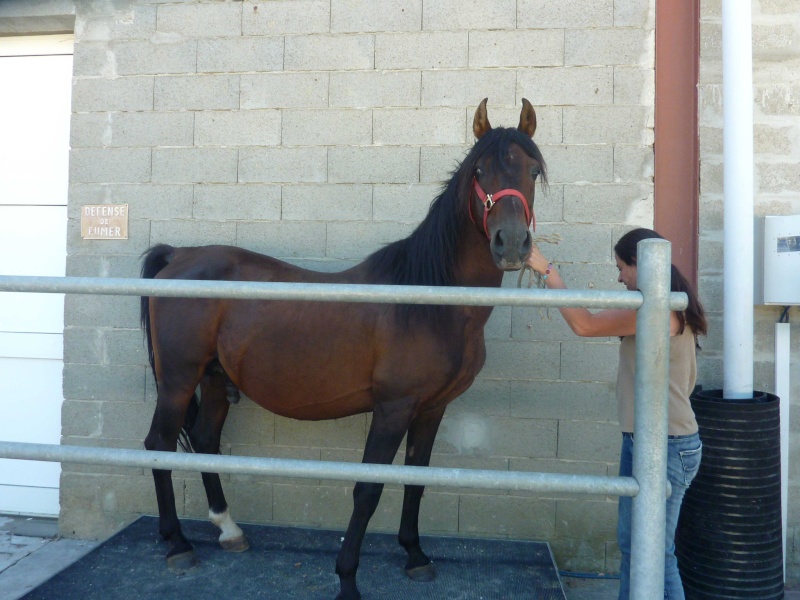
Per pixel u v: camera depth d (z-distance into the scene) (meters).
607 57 2.81
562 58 2.83
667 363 1.25
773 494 2.35
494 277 2.13
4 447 1.39
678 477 1.86
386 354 2.13
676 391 1.85
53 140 3.29
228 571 2.46
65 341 3.08
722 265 2.75
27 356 3.27
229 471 1.33
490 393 2.86
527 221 1.91
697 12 2.76
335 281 2.32
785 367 2.69
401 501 2.88
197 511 3.00
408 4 2.91
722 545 2.32
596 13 2.82
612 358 2.80
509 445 2.85
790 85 2.74
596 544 2.80
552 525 2.82
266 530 2.88
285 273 2.42
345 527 2.93
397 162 2.92
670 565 1.90
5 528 3.16
